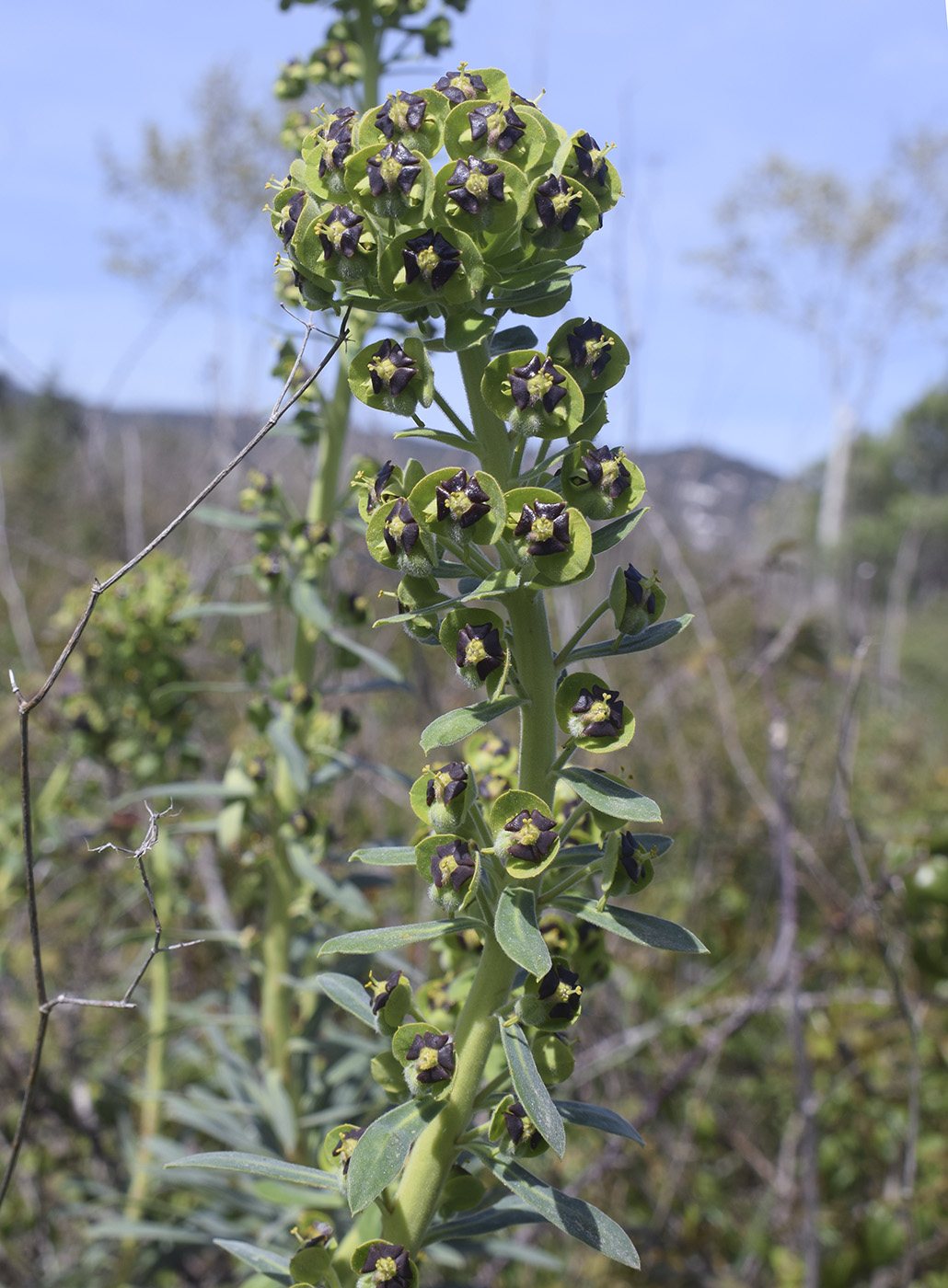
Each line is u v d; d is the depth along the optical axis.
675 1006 3.93
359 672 5.23
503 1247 2.61
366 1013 1.62
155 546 1.69
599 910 1.46
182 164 8.98
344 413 2.95
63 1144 3.68
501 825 1.43
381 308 1.50
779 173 28.06
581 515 1.38
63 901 4.42
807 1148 2.94
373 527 1.44
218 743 5.19
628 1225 3.39
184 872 4.09
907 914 3.59
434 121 1.44
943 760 7.12
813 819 5.33
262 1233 2.67
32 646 4.91
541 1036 1.59
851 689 2.93
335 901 2.72
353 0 3.13
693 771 5.04
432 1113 1.49
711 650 4.54
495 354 1.67
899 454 40.53
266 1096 2.78
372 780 4.96
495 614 1.47
